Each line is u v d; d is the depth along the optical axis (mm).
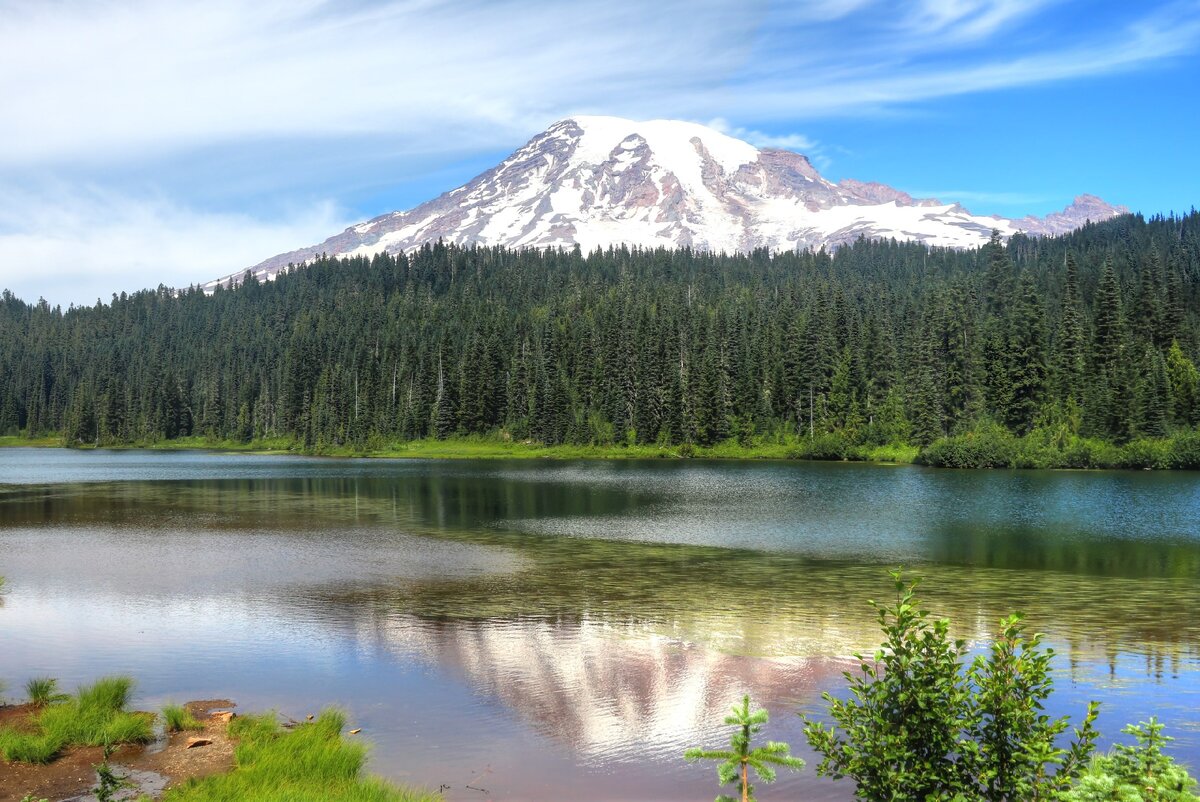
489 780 14312
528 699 18688
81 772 14508
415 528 51656
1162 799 8031
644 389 167500
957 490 80125
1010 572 36188
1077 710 17875
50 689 18562
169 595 30906
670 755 15406
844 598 30359
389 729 16812
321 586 32719
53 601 29812
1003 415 133500
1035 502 68750
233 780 13688
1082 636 24562
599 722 17203
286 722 17203
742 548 43188
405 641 24031
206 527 52094
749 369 163250
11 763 14922
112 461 150250
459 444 176375
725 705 18250
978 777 8945
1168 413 120000
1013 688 8922
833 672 20812
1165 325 145750
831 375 158875
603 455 159625
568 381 184125
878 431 142875
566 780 14289
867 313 186750
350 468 124062
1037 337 136250
